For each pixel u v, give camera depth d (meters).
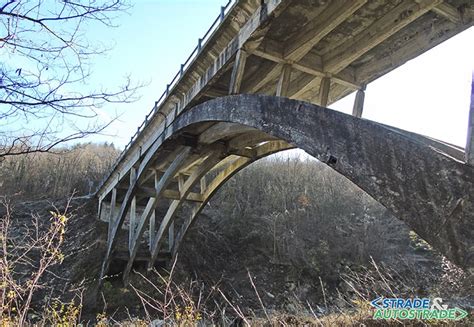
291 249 19.11
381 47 6.12
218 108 6.76
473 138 2.36
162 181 11.75
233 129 8.58
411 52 5.71
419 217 2.63
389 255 19.45
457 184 2.40
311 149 4.18
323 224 21.89
